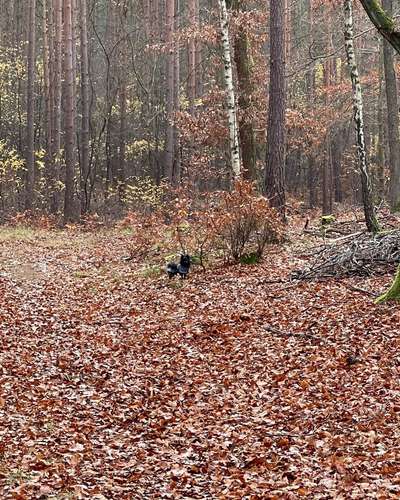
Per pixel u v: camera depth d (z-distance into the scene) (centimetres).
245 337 1119
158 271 1664
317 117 3022
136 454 726
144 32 4278
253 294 1357
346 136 4338
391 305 1127
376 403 793
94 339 1187
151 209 3128
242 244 1631
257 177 2111
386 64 2291
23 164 3644
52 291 1562
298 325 1127
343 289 1282
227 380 950
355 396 825
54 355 1094
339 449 690
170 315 1302
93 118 4472
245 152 2102
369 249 1416
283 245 1770
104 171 4347
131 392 934
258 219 1616
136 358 1084
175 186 2958
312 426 765
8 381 950
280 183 1805
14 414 827
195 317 1266
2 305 1389
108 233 2614
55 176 3269
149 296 1459
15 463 675
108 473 673
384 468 622
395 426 725
